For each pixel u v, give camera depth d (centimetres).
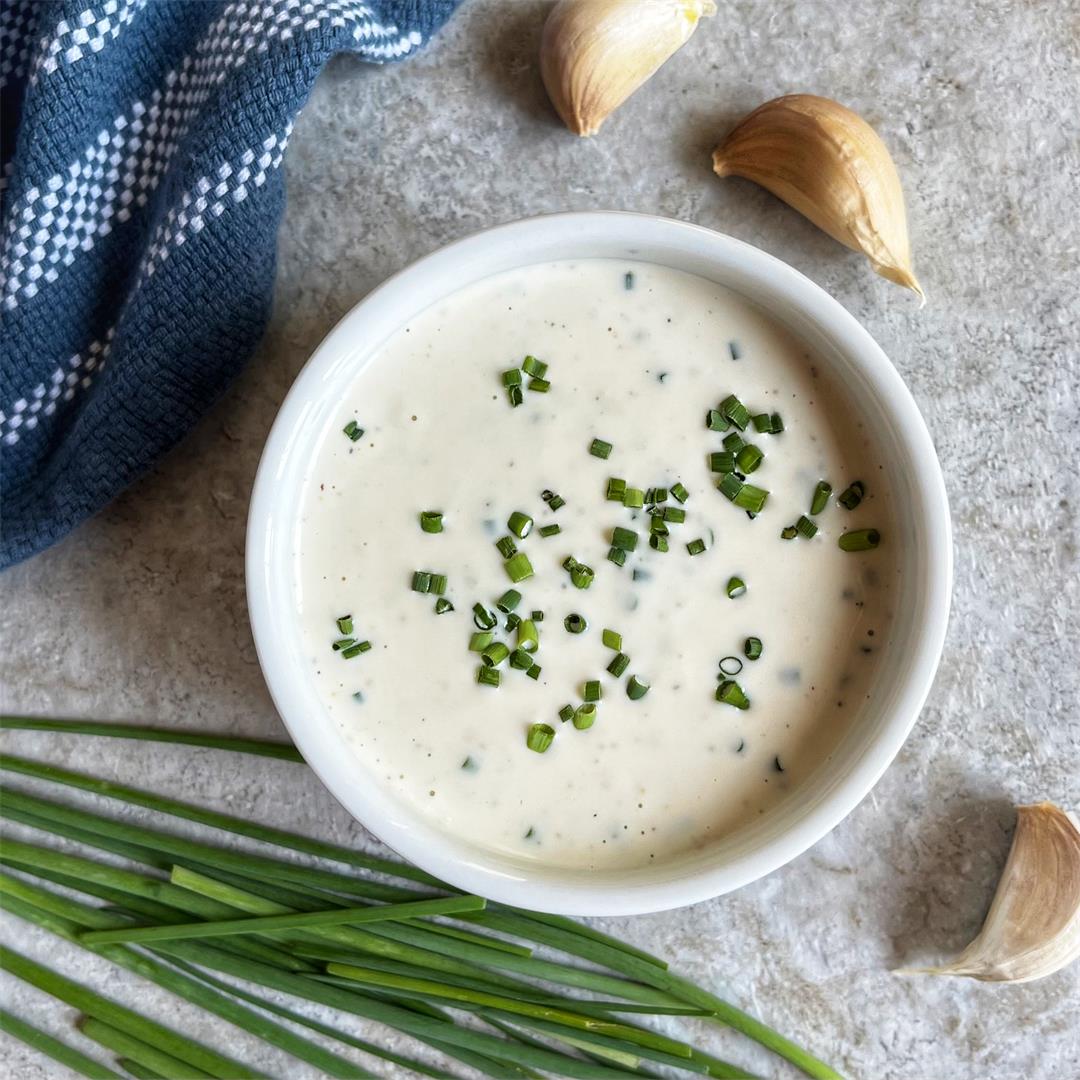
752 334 30
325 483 30
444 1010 33
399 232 33
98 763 33
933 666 30
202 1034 34
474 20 33
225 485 33
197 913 33
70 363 33
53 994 33
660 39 32
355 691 30
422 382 30
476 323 30
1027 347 33
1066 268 33
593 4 31
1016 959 32
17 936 34
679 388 30
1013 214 33
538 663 30
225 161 31
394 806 30
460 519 30
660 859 30
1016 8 33
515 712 30
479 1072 33
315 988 33
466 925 33
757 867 30
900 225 32
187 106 32
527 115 33
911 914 33
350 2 31
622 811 30
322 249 33
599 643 30
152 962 33
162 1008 34
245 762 33
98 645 33
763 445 30
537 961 33
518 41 33
